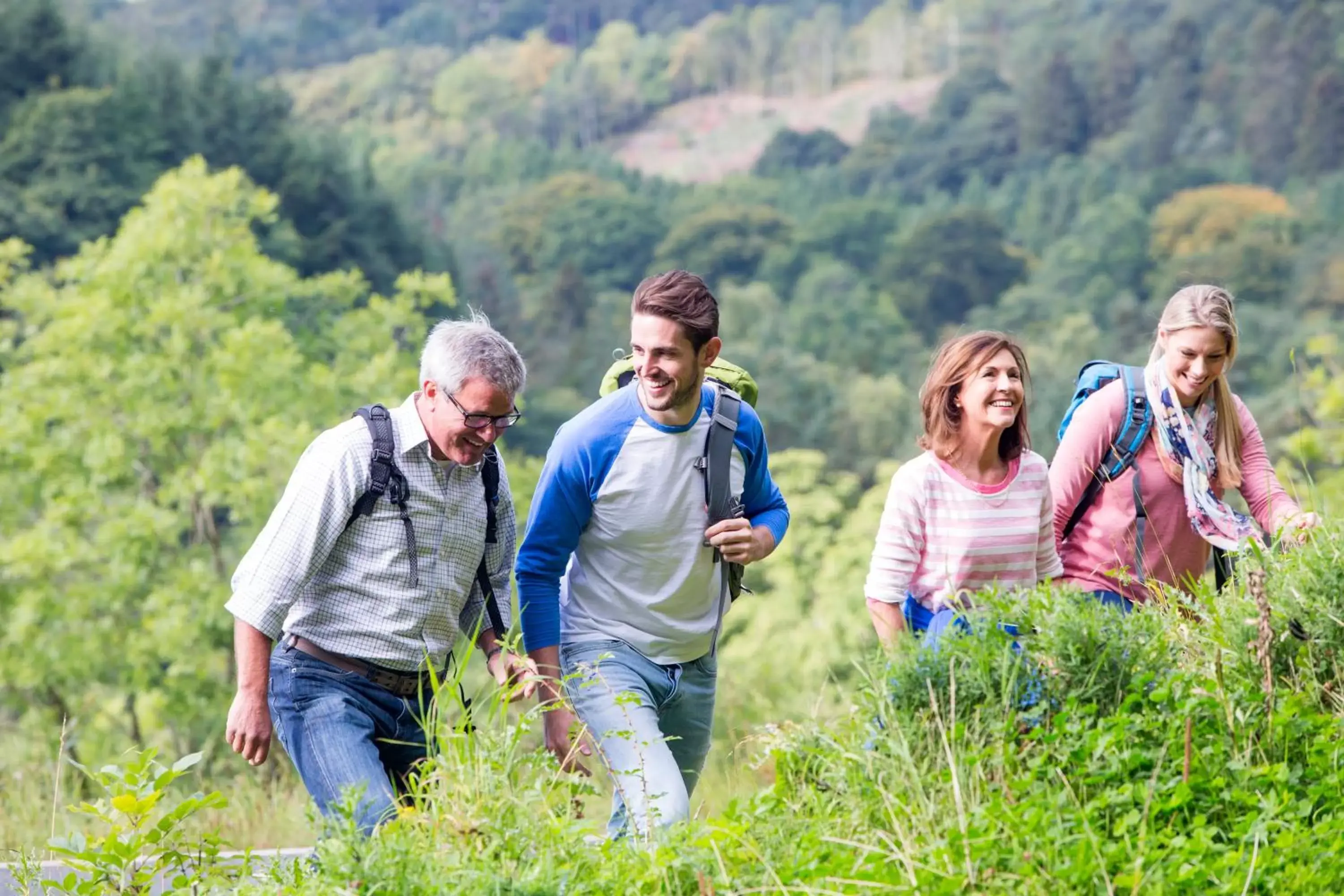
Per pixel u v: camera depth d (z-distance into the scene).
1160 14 142.38
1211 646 4.20
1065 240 91.88
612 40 185.38
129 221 24.38
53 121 49.19
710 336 4.01
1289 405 38.09
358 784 3.53
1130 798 3.41
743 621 22.91
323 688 3.96
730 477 4.22
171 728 22.80
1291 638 4.16
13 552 20.94
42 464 22.16
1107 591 4.66
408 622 3.99
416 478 3.99
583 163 134.88
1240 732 3.76
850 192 131.75
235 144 57.62
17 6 57.53
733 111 176.00
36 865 4.38
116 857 3.73
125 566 21.47
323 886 3.23
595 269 102.50
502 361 3.89
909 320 89.50
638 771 3.73
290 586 3.90
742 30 183.12
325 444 3.99
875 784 3.47
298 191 57.00
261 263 25.05
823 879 3.12
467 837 3.35
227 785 9.48
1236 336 4.60
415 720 3.98
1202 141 117.88
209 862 3.91
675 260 101.31
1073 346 74.00
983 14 167.00
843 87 175.38
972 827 3.18
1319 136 104.69
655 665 4.25
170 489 22.14
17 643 20.97
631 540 4.18
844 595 22.72
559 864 3.36
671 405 4.04
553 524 4.16
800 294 88.94
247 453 21.48
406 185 122.19
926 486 4.25
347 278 27.91
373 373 24.78
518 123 164.38
